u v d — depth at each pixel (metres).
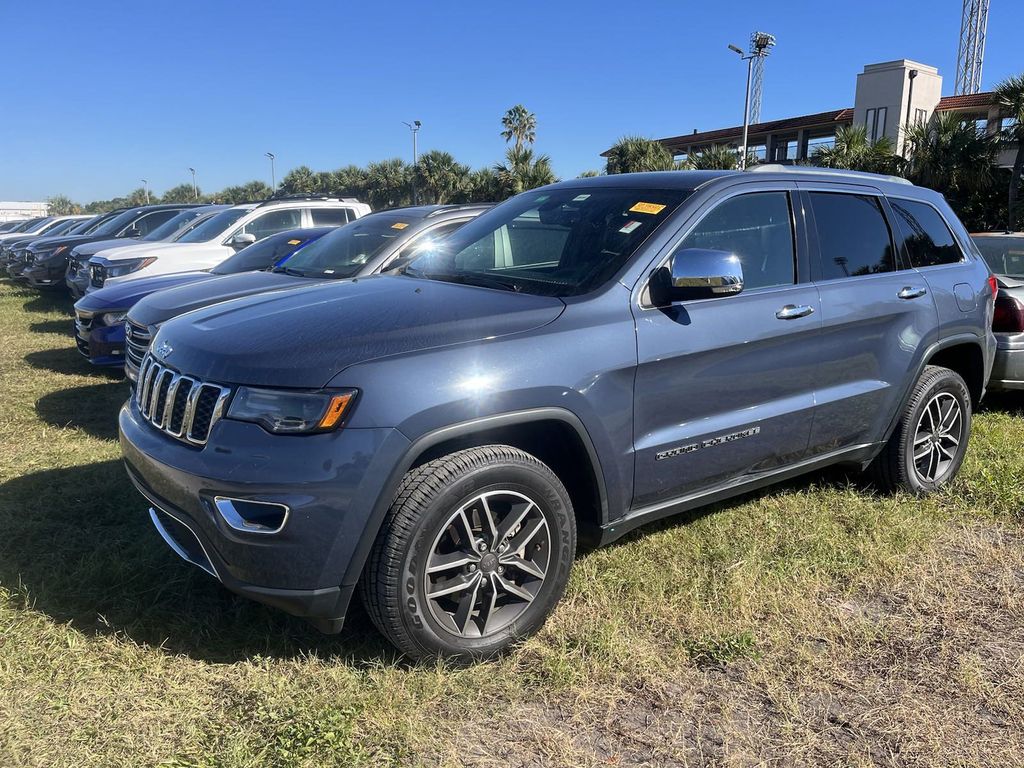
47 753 2.35
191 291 5.98
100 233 15.06
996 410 6.31
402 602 2.64
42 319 12.00
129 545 3.70
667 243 3.29
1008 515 4.25
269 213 10.45
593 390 2.95
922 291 4.21
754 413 3.51
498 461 2.78
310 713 2.52
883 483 4.45
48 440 5.45
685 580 3.44
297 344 2.72
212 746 2.40
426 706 2.62
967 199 27.20
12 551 3.64
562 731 2.54
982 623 3.23
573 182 4.19
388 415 2.56
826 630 3.14
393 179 50.09
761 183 3.68
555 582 2.99
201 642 2.95
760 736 2.54
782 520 4.09
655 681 2.79
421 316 2.90
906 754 2.46
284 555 2.54
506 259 3.63
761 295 3.51
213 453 2.61
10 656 2.79
